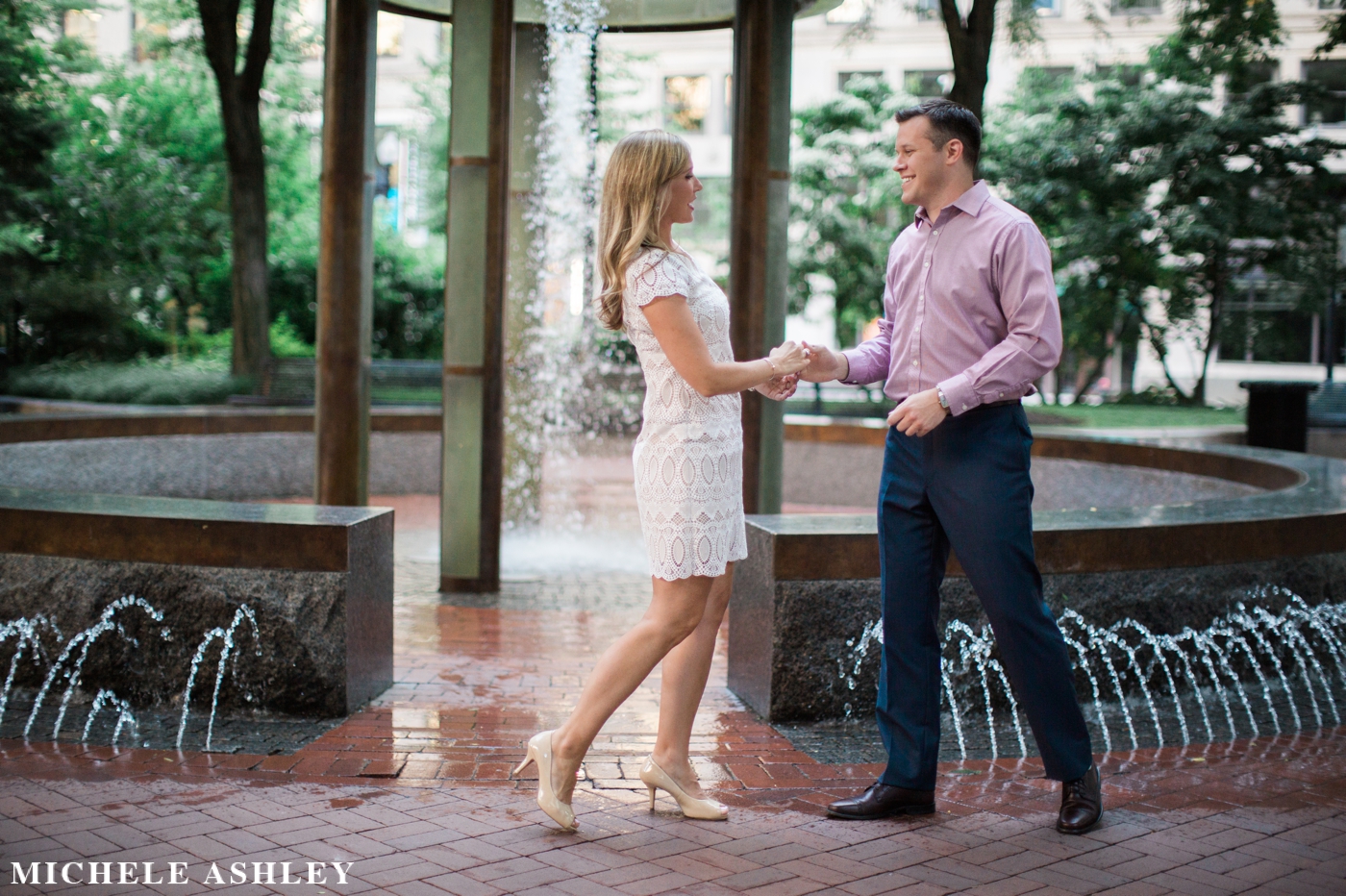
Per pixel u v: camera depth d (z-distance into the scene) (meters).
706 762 3.58
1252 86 20.69
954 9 12.61
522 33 8.33
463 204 6.51
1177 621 4.40
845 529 4.09
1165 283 21.11
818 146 22.36
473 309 6.54
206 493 10.60
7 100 19.95
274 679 3.96
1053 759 3.00
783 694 4.00
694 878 2.63
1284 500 5.19
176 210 21.78
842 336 26.20
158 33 22.86
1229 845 2.88
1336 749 3.79
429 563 7.66
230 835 2.85
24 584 4.09
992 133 21.03
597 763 3.55
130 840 2.80
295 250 24.23
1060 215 20.89
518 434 8.60
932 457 3.02
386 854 2.75
